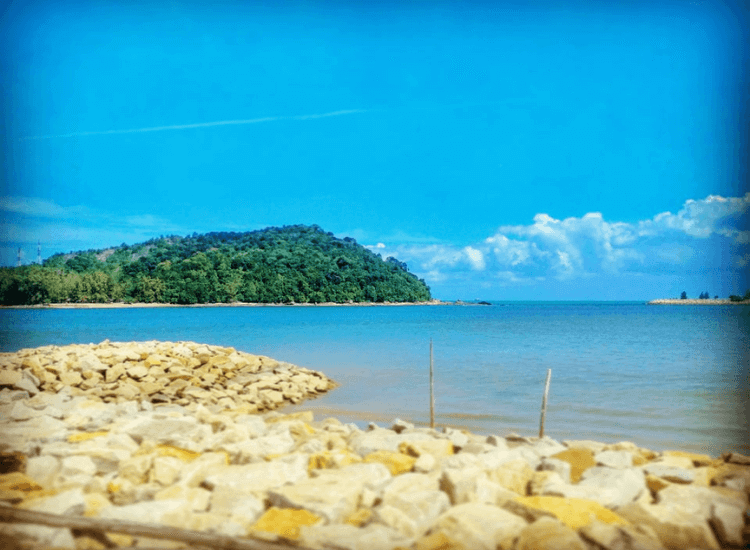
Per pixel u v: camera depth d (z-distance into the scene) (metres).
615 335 49.28
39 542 6.01
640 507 7.21
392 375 25.12
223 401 18.25
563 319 85.19
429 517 7.12
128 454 9.59
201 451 9.92
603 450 10.97
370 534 6.41
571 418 16.08
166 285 172.12
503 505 7.33
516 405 18.05
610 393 19.97
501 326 66.19
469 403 18.48
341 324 71.38
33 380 17.80
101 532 6.33
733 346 37.44
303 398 20.14
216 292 179.12
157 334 53.00
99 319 87.06
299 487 7.72
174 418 11.97
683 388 21.06
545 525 6.38
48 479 8.21
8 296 134.00
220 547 6.05
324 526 6.59
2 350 37.62
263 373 23.62
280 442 10.44
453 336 48.47
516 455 9.63
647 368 26.55
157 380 20.73
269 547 5.99
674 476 8.75
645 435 14.13
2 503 7.00
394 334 51.47
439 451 10.07
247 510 7.18
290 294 192.00
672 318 89.62
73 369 20.38
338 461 9.34
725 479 8.84
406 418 16.41
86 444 9.83
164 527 6.29
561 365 27.77
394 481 8.20
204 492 7.79
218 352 25.27
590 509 7.10
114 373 20.55
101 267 172.88
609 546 6.16
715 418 15.99
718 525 6.94
